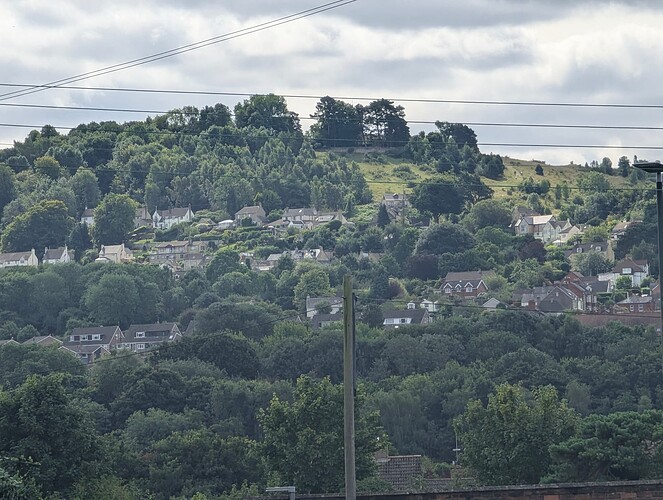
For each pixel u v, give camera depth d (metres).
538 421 136.75
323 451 135.88
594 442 125.50
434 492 86.38
